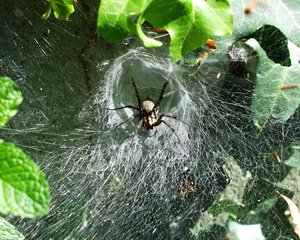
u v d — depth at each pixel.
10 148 0.05
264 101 0.12
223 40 0.10
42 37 0.13
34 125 0.14
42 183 0.05
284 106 0.12
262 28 0.11
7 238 0.07
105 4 0.09
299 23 0.10
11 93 0.05
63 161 0.14
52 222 0.14
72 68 0.14
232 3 0.10
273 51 0.11
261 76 0.12
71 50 0.13
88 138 0.14
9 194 0.05
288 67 0.12
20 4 0.13
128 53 0.14
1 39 0.13
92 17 0.13
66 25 0.13
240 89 0.14
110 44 0.14
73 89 0.14
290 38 0.10
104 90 0.14
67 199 0.14
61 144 0.14
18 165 0.05
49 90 0.14
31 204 0.05
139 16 0.08
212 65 0.14
